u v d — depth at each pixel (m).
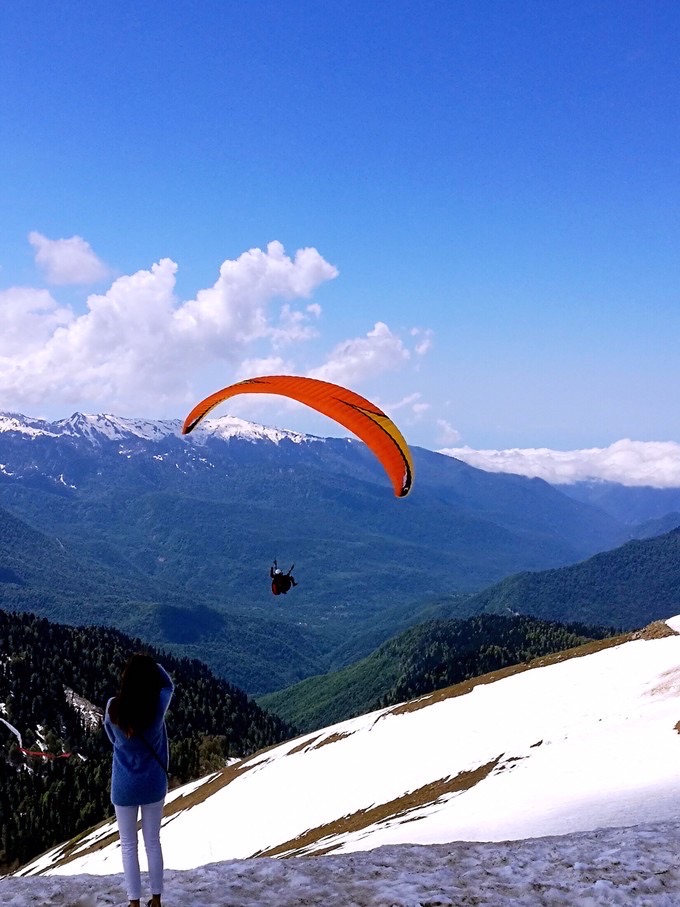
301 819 72.25
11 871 147.25
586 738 58.34
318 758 88.56
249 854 68.12
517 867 12.95
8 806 166.25
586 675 78.38
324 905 11.06
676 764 40.12
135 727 9.24
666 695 63.44
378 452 20.41
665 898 11.02
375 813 62.41
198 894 11.44
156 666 9.66
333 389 21.03
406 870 13.12
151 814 9.60
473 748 69.62
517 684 83.50
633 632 87.31
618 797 34.53
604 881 11.58
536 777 49.47
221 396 21.14
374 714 99.38
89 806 162.75
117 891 11.66
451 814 46.06
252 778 94.94
